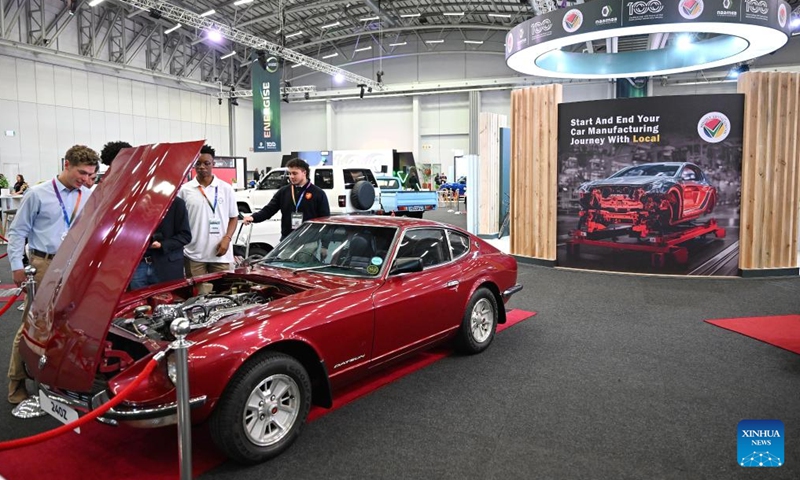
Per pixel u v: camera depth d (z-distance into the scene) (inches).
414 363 179.5
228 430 107.2
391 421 134.9
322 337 124.6
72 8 832.9
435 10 1098.7
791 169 337.1
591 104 358.9
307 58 1056.2
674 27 349.1
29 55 832.9
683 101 336.8
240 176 835.4
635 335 213.8
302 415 121.6
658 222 346.9
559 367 175.5
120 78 989.8
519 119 398.9
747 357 185.6
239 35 926.4
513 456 117.4
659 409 142.2
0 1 775.1
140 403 97.9
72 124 904.9
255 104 991.6
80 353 104.0
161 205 111.3
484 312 191.2
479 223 566.6
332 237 168.4
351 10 1079.0
